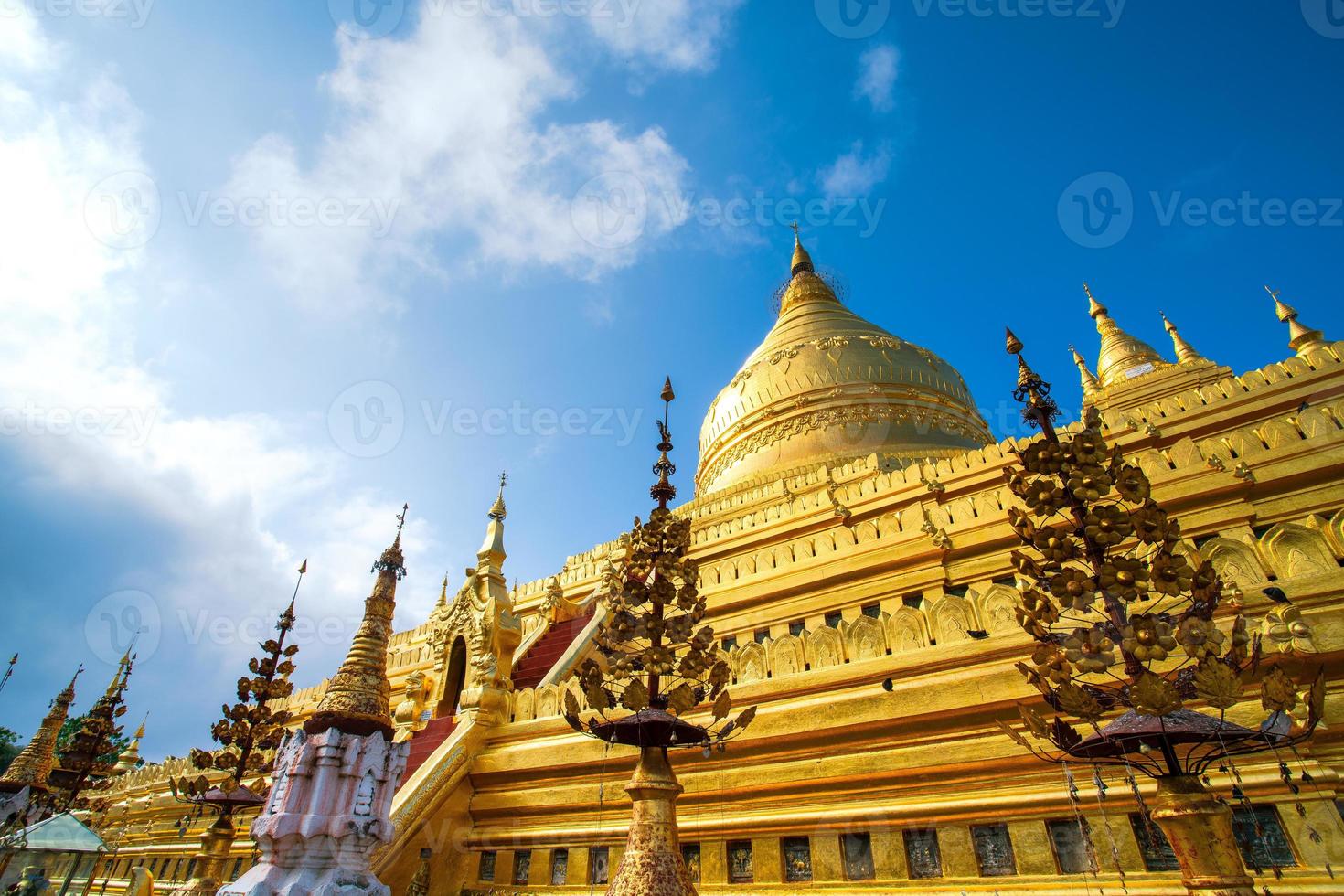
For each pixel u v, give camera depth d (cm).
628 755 1230
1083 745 652
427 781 1364
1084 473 688
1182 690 665
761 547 2414
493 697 1567
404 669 2622
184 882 1908
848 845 998
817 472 2738
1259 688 835
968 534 1723
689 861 1116
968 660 1041
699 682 930
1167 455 1524
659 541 981
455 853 1345
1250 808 780
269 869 877
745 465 3297
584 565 2845
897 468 2717
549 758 1331
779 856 1041
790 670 1221
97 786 2820
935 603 1140
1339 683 802
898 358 3431
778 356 3600
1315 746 785
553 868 1244
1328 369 1712
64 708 2203
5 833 1817
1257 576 962
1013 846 889
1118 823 836
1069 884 830
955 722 984
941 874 918
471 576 1844
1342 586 887
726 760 1153
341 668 1041
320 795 915
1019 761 916
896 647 1146
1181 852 580
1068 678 650
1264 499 1378
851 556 1841
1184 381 2644
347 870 890
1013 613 1059
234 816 1806
